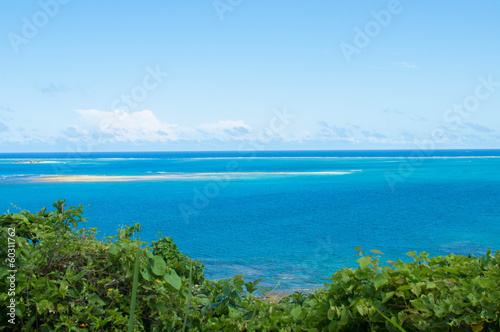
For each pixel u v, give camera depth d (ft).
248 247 53.31
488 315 7.54
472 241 57.06
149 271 10.00
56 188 152.87
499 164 364.58
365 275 8.80
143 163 457.68
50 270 10.62
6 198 120.67
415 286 8.30
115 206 100.63
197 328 10.48
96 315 9.88
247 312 10.69
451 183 173.37
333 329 8.64
